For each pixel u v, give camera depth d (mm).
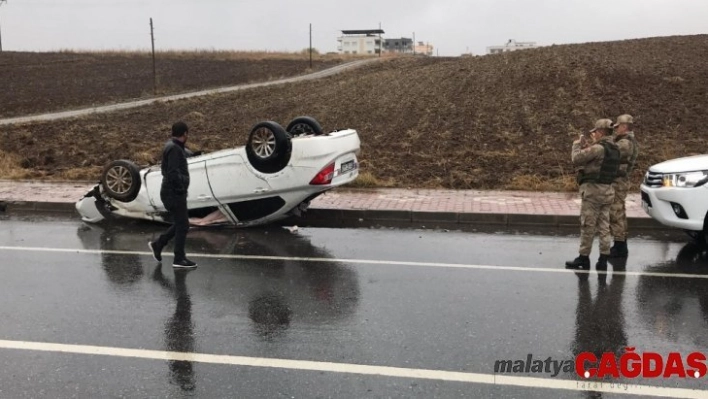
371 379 4031
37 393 3854
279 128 8258
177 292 5949
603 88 27688
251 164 8477
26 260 7219
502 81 31828
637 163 14961
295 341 4680
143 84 53438
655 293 5871
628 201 10375
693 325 5027
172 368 4215
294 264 7023
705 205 7102
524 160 15680
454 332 4848
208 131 23781
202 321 5129
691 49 38812
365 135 21109
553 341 4668
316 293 5898
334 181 8391
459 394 3824
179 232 6789
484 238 8445
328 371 4152
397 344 4609
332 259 7254
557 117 22641
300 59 84500
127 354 4449
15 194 11648
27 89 46906
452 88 32094
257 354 4441
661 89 26875
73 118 30219
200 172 8773
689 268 6797
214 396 3811
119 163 9297
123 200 9281
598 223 6707
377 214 9766
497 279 6340
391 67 63938
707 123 20734
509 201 10547
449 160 15812
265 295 5848
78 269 6809
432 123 22797
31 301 5652
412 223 9570
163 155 6715
